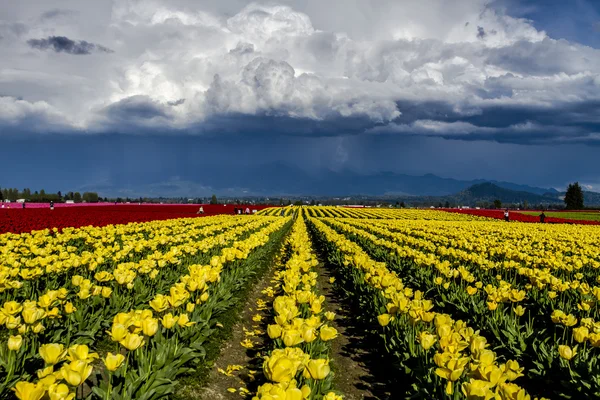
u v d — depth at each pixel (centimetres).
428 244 1956
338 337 1000
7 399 513
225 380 737
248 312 1159
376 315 971
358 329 1052
